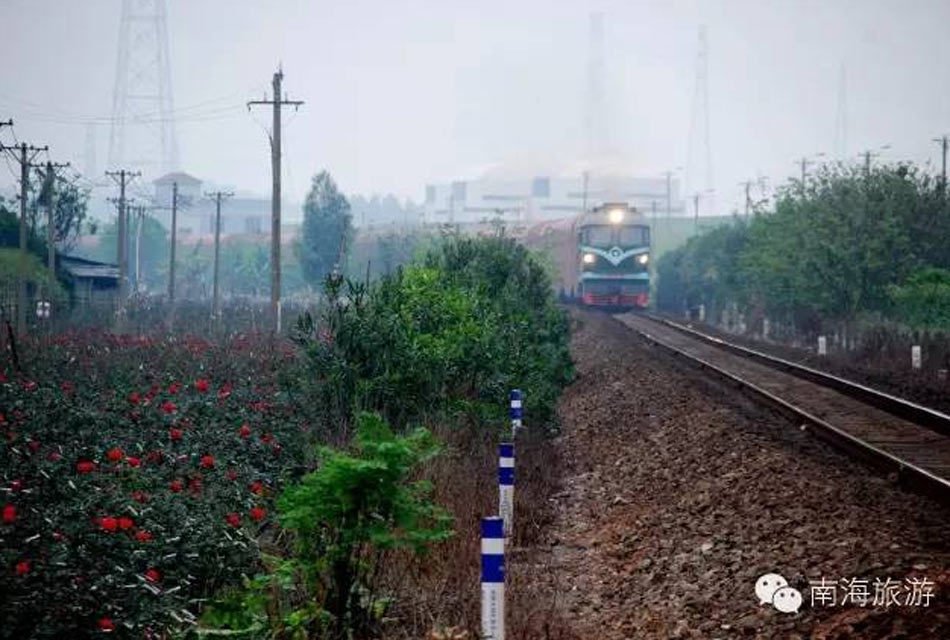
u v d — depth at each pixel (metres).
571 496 26.62
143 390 32.00
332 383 27.16
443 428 26.42
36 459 20.17
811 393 40.41
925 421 31.83
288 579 15.18
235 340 54.47
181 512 17.38
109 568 14.27
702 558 18.33
